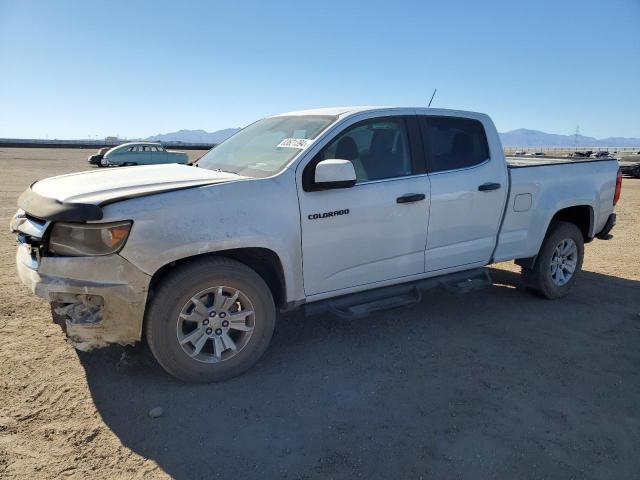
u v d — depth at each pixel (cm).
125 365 382
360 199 405
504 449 294
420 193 436
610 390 365
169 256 329
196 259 349
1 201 1255
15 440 290
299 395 349
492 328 477
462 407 338
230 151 471
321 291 403
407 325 480
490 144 494
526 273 558
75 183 370
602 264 732
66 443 291
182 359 348
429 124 460
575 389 365
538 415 330
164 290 336
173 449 288
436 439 302
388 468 276
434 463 281
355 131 418
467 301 552
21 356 390
